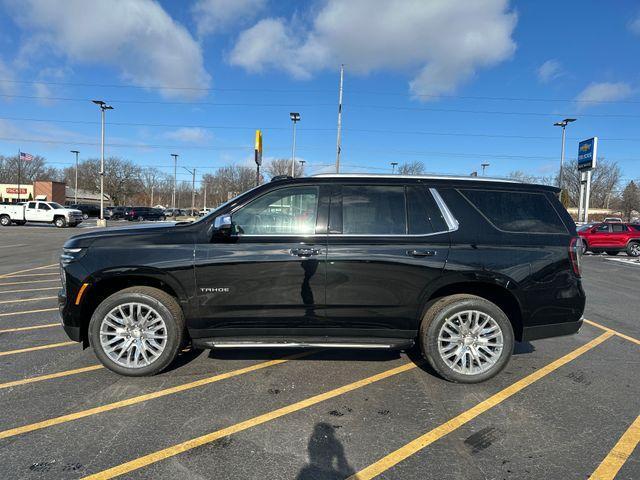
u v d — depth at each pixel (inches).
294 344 155.4
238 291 152.9
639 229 813.2
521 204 163.0
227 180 3299.7
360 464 107.5
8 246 689.6
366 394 147.5
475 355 156.5
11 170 3597.4
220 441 116.6
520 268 155.6
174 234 155.6
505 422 129.6
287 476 102.1
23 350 185.0
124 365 155.7
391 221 157.8
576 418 132.6
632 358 189.5
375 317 155.7
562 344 210.1
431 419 131.0
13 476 99.4
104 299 159.3
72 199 3496.6
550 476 103.3
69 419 126.6
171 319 154.8
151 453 110.3
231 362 175.5
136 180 3314.5
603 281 449.4
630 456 112.2
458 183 163.0
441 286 155.6
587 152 1250.0
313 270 152.8
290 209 157.4
